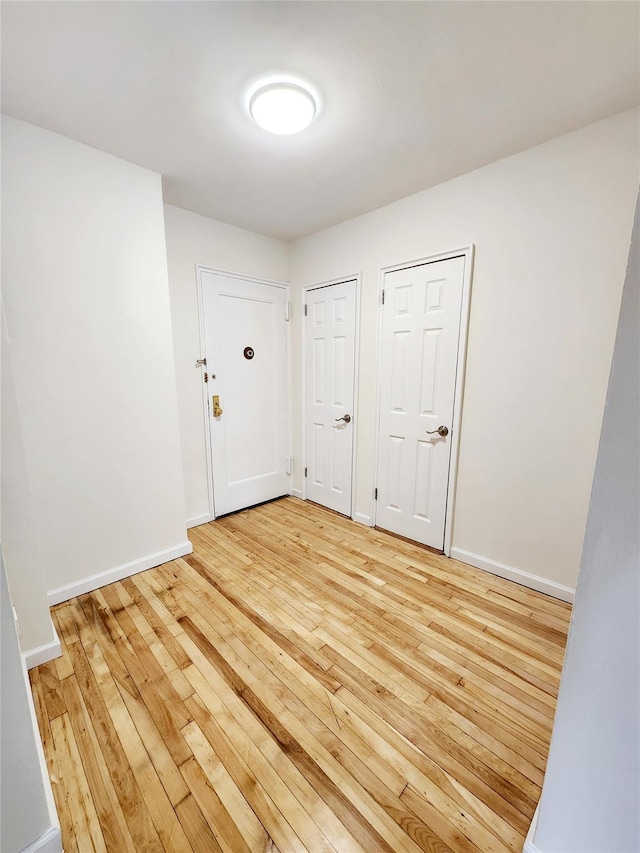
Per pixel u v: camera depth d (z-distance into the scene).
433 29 1.14
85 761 1.11
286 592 1.96
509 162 1.85
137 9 1.06
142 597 1.91
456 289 2.11
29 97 1.43
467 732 1.20
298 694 1.33
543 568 1.96
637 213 0.57
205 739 1.17
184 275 2.51
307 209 2.47
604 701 0.70
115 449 2.01
